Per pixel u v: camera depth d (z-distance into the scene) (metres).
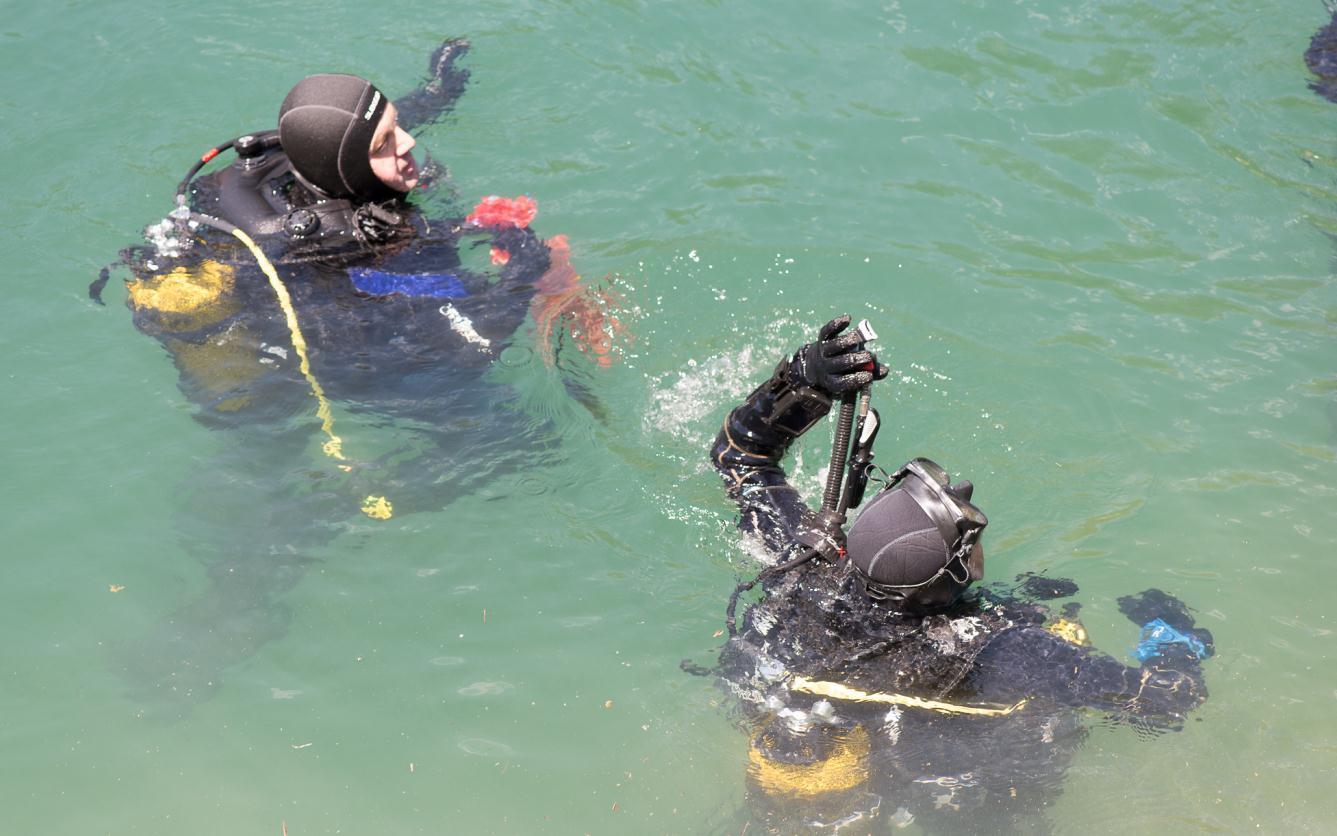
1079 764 3.38
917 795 3.25
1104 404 4.76
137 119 6.11
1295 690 3.71
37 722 3.59
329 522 4.21
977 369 4.91
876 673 3.38
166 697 3.67
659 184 5.82
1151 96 6.32
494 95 6.32
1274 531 4.25
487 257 5.03
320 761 3.52
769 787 3.31
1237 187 5.80
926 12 6.95
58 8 6.93
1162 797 3.36
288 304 4.58
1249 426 4.67
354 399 4.55
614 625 3.91
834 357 3.64
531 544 4.18
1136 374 4.89
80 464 4.38
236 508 4.24
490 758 3.53
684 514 4.28
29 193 5.63
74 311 5.03
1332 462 4.52
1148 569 4.10
